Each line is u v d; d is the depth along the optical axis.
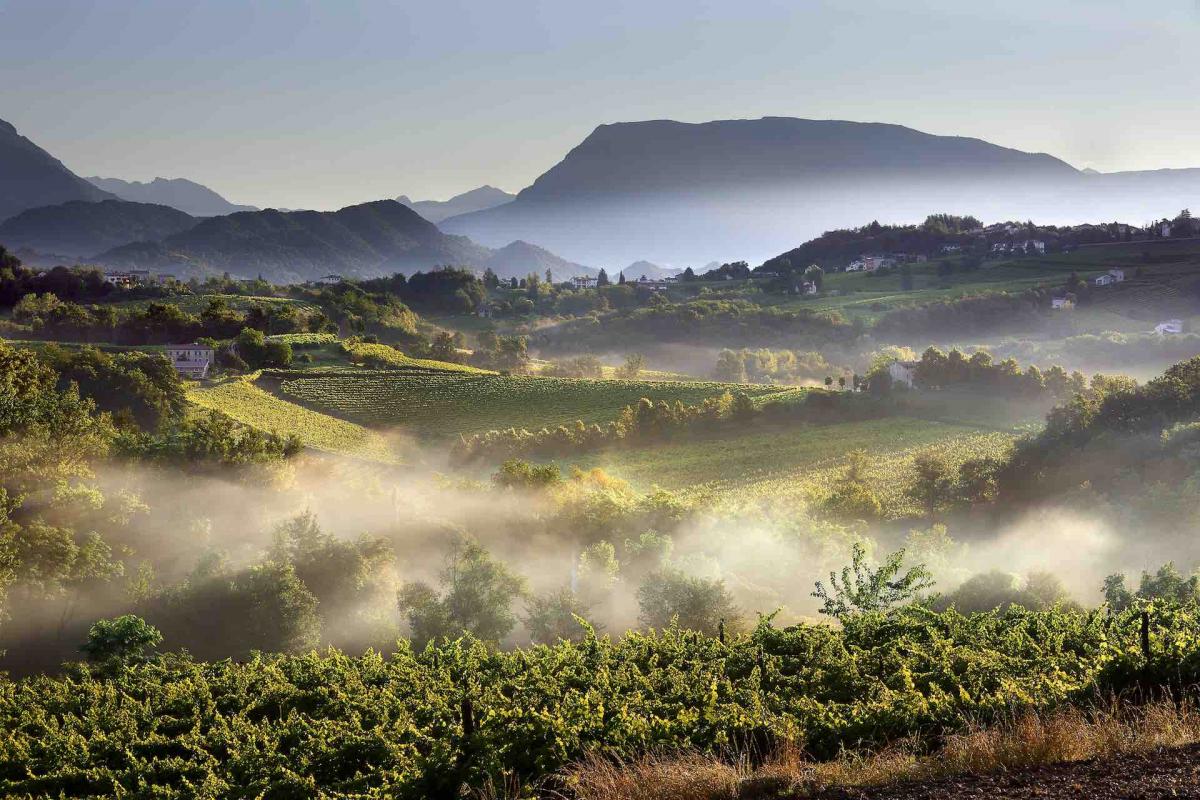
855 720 11.77
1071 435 76.12
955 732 11.18
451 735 12.66
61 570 35.28
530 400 124.19
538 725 12.08
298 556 38.94
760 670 14.68
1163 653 12.72
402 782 11.84
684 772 10.12
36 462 45.41
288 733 14.64
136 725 17.11
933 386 115.62
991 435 99.88
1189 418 71.12
